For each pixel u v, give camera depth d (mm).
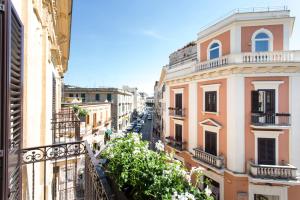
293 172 10617
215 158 12492
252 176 11031
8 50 2283
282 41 11938
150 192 2418
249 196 11445
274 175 10805
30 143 4516
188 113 16094
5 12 2252
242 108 11703
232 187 11812
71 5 9789
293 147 11117
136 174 2645
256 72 11539
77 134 9031
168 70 19484
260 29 12102
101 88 45344
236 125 11750
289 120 11117
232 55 11828
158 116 43375
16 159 2965
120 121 49469
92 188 3154
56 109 12930
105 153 3404
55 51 9656
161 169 2766
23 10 3977
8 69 2283
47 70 7102
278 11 12047
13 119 2746
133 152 3002
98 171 2764
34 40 5105
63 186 10883
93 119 27688
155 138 39188
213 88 13383
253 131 11492
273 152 11352
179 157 17125
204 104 14305
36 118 5406
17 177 3068
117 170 2811
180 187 2549
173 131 18172
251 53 11516
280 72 11297
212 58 14250
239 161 11672
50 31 7922
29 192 4742
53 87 10969
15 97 2936
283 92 11289
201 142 14633
